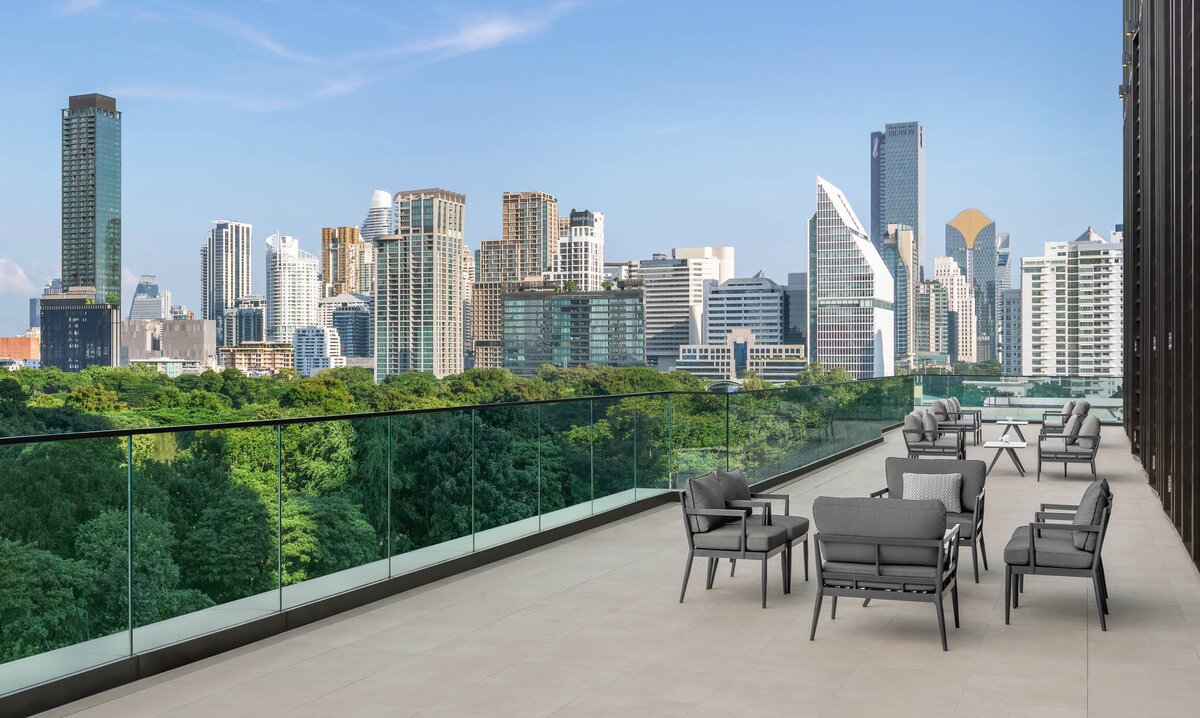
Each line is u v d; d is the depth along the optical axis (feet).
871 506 19.86
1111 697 16.70
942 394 84.64
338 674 18.25
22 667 16.37
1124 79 61.26
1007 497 41.65
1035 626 21.30
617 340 556.10
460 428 27.68
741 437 44.57
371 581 24.07
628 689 17.26
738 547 23.43
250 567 20.67
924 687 17.25
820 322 630.74
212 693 17.25
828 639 20.35
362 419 23.95
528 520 30.78
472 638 20.57
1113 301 345.92
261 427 21.08
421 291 521.24
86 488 17.47
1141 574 26.71
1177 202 33.83
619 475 36.63
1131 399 57.47
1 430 171.94
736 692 17.06
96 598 17.57
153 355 432.66
